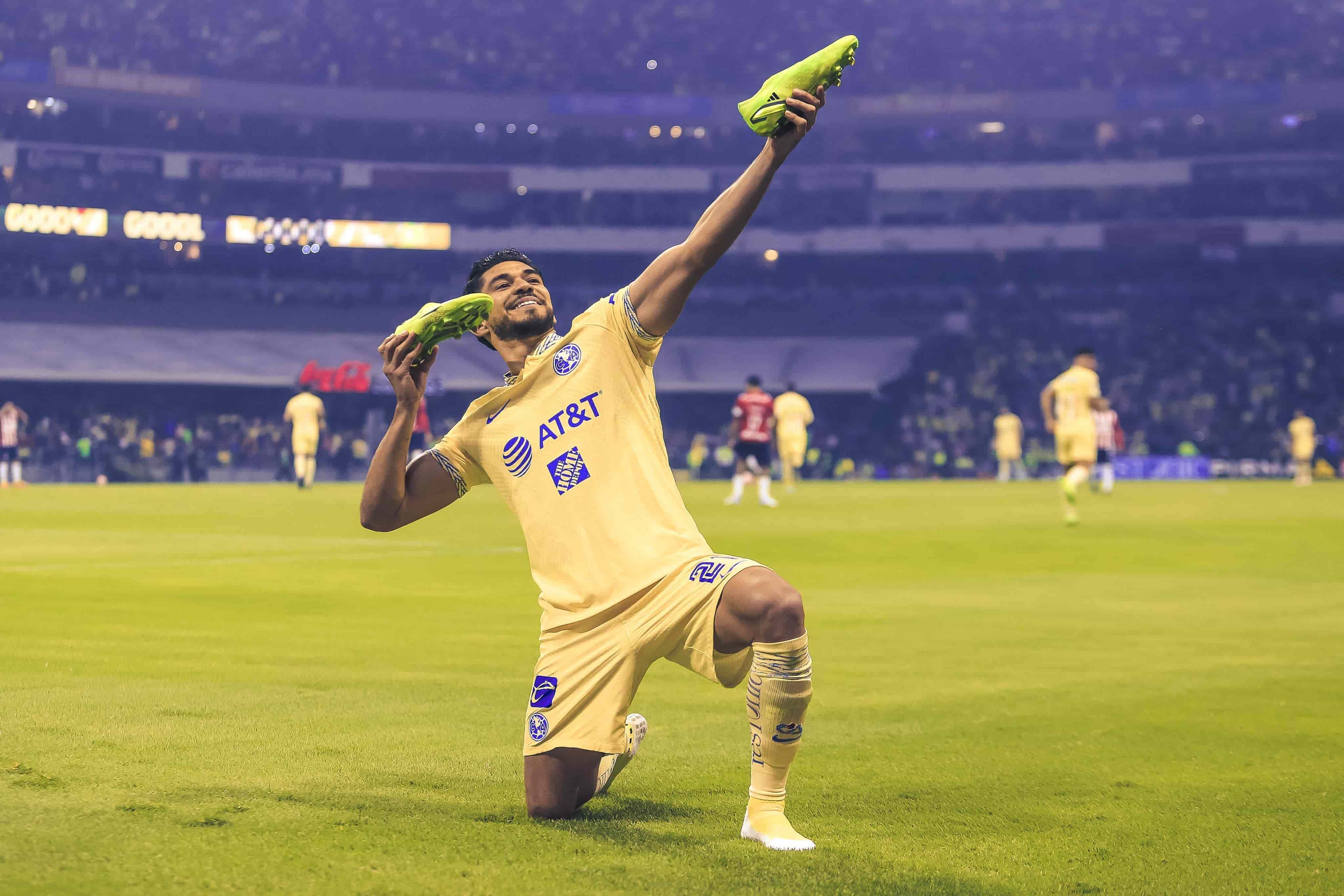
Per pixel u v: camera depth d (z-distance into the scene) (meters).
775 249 52.59
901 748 4.25
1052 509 20.67
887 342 50.50
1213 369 47.81
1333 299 49.78
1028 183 51.75
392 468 3.30
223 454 41.75
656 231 52.91
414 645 6.52
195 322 47.84
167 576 9.88
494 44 53.25
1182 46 52.34
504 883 2.59
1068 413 19.88
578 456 3.26
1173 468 44.03
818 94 3.10
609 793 3.52
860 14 54.28
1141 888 2.68
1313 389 47.06
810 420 30.50
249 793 3.32
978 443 46.22
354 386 43.47
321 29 51.66
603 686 3.15
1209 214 51.12
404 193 52.28
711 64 53.50
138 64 48.62
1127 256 51.50
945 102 51.53
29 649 6.04
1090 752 4.20
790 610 2.96
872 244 52.41
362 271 51.31
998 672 6.01
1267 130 51.03
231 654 6.09
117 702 4.71
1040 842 3.05
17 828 2.89
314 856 2.75
